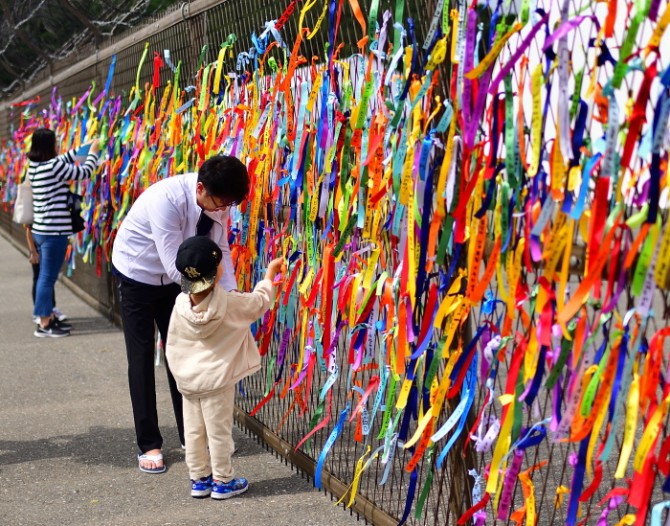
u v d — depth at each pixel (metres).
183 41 5.46
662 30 1.88
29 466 4.33
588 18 2.20
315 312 3.75
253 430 4.62
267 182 4.25
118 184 7.02
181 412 4.48
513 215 2.35
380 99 3.03
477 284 2.55
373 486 3.66
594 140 2.16
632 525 2.27
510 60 2.21
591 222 2.07
